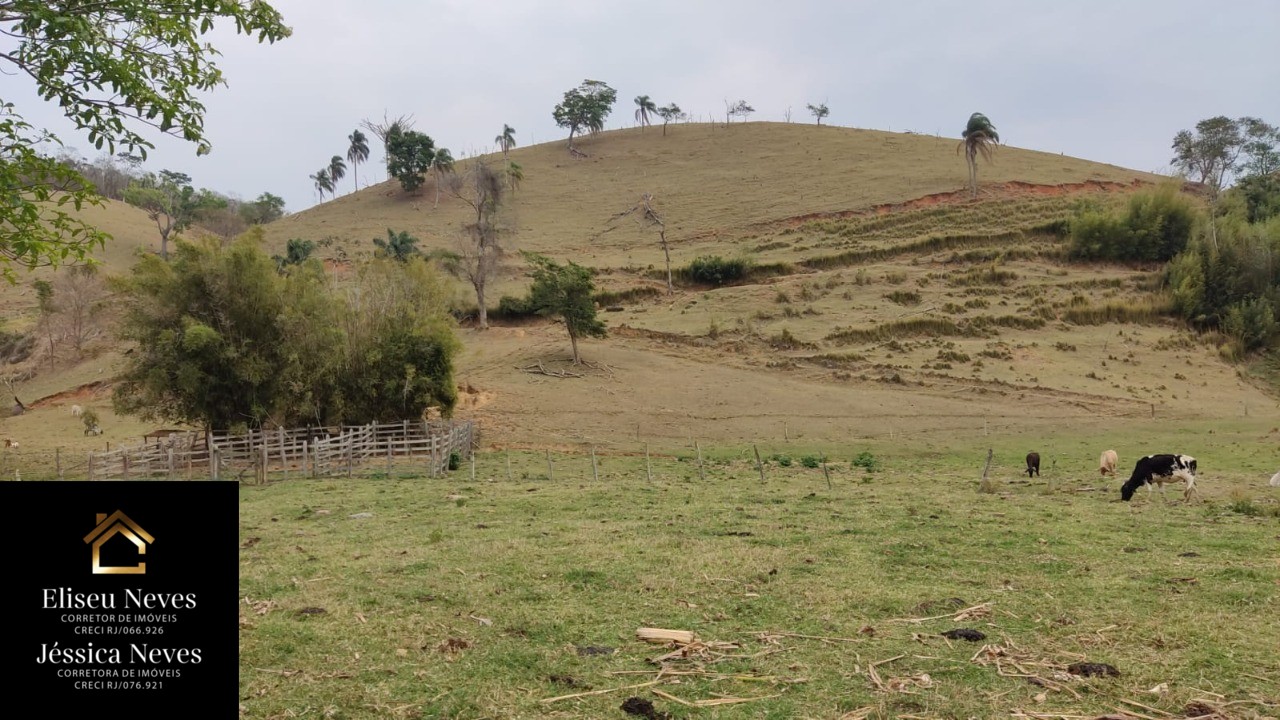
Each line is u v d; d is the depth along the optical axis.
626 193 112.19
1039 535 12.68
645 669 6.89
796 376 53.25
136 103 6.91
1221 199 86.25
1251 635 7.60
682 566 10.40
